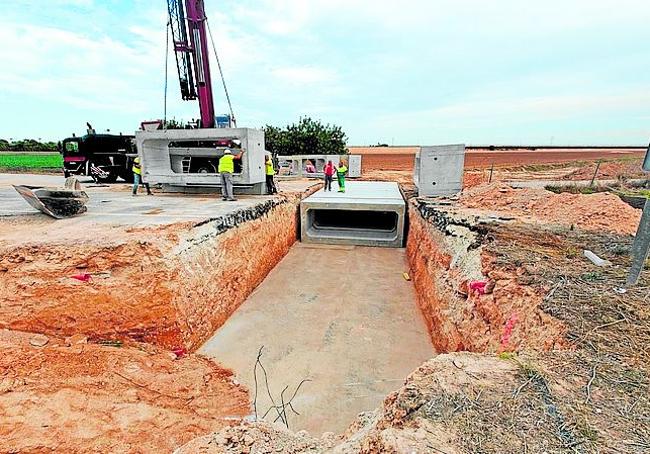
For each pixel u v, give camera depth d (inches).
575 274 188.9
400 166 1686.8
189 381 227.1
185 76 510.3
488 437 87.9
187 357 253.9
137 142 499.8
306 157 1033.5
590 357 121.6
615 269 194.5
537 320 158.7
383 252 539.8
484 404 99.0
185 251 275.1
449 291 271.7
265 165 543.8
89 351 223.0
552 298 162.9
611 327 138.7
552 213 340.5
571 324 141.9
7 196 476.1
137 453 168.1
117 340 239.9
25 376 192.1
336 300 369.7
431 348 284.2
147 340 245.1
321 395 230.7
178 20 486.9
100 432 173.6
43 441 163.5
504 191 438.6
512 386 106.5
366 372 254.1
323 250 549.0
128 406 191.9
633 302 155.1
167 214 350.0
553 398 101.4
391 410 103.2
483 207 411.5
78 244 246.2
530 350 130.0
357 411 217.8
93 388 197.2
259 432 146.4
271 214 469.4
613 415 95.3
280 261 493.7
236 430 146.6
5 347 209.6
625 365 117.0
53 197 315.0
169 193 544.4
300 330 308.7
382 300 370.9
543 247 241.8
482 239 267.9
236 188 542.6
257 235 413.7
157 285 246.5
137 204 424.2
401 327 316.8
